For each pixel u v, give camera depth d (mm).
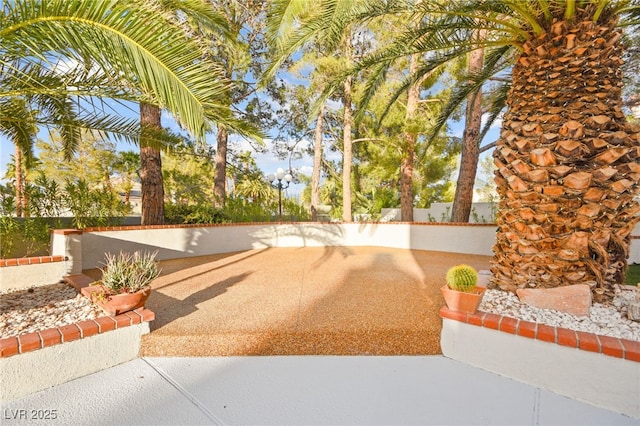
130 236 6840
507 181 3598
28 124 4742
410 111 10766
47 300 3891
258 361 3090
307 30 4137
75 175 16781
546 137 3246
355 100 11117
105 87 3551
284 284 5195
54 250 5262
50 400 2463
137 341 3111
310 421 2287
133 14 2385
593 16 3197
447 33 4320
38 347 2533
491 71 5520
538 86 3381
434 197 17656
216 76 2781
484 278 4441
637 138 3162
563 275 3354
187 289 4871
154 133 5566
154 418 2305
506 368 2824
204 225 8203
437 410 2404
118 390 2613
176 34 2553
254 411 2389
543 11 3270
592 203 3141
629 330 2791
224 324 3426
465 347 3051
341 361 3102
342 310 3879
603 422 2295
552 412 2391
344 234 10211
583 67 3186
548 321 3012
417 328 3287
